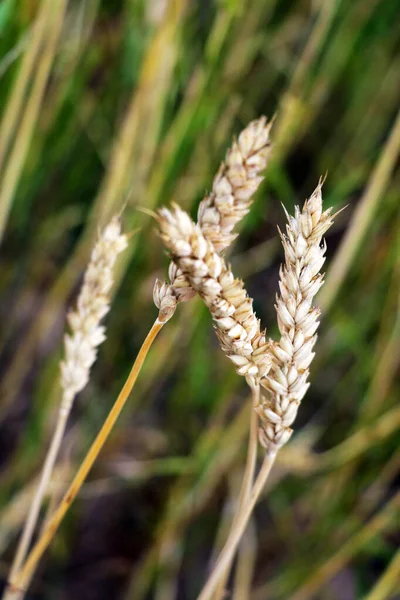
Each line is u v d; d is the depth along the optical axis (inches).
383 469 32.1
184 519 30.7
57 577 32.2
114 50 28.3
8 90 25.0
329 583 33.5
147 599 32.6
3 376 34.8
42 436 30.0
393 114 32.1
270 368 16.3
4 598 18.8
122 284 29.8
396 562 24.6
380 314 32.1
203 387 32.1
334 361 36.0
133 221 25.9
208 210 14.9
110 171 25.3
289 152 31.7
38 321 29.7
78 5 26.3
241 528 17.7
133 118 24.1
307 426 33.9
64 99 26.4
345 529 31.9
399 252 28.9
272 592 31.1
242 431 28.3
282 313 15.9
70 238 33.4
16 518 27.4
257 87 29.7
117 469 29.9
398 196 28.8
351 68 32.4
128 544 34.3
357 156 32.7
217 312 15.4
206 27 26.4
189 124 24.7
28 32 23.3
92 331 17.9
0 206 23.8
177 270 15.6
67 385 18.2
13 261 31.3
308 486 33.2
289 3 29.4
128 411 30.2
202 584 33.6
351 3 27.4
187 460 29.1
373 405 30.5
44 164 28.3
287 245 15.7
